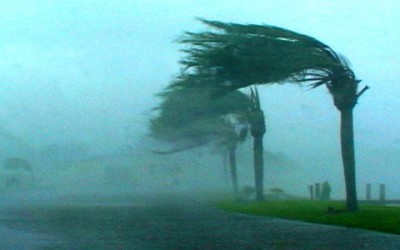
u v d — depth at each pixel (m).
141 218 24.20
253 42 26.23
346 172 25.50
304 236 17.11
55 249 14.45
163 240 16.17
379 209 25.83
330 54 25.80
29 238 16.88
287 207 30.02
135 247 14.76
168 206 35.16
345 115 25.67
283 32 26.02
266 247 14.55
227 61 26.84
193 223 22.08
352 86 25.61
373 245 14.82
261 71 26.45
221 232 18.34
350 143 25.55
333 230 18.94
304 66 25.58
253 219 24.19
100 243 15.60
